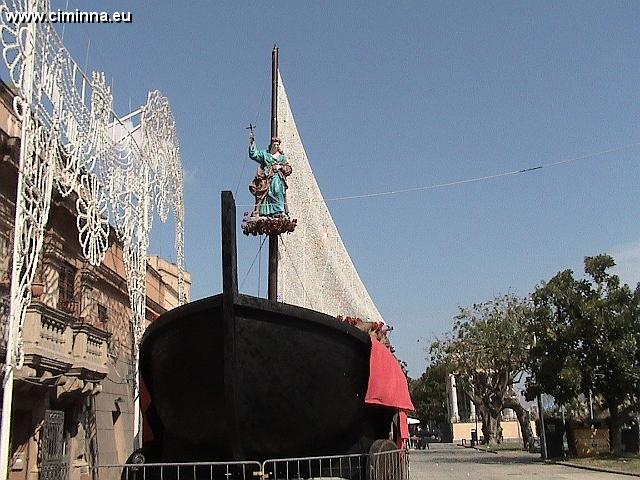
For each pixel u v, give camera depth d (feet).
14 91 42.19
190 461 32.19
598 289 112.47
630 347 106.93
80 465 59.62
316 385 30.12
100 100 49.16
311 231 52.90
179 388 30.22
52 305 56.44
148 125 63.98
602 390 111.86
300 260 50.06
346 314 54.39
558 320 114.32
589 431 124.36
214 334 28.14
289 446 30.83
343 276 55.72
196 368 29.22
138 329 62.23
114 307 73.31
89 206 49.16
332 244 55.52
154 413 34.06
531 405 195.83
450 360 166.81
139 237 62.54
